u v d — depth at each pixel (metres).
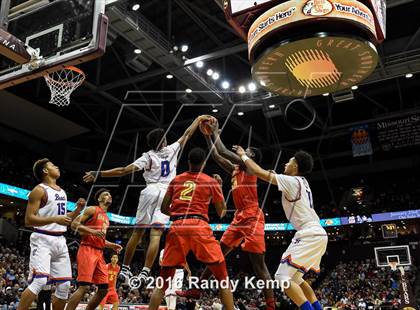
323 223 22.53
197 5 13.93
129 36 12.30
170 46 13.38
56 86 6.85
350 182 23.23
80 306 6.75
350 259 21.88
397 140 17.38
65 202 4.62
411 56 13.15
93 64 17.08
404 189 21.91
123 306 7.30
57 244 4.45
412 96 19.47
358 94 18.78
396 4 10.88
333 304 18.09
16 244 18.80
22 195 19.84
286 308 4.39
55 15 5.12
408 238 20.66
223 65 16.03
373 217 21.47
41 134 22.25
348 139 21.52
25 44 4.95
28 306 4.11
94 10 4.83
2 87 5.33
